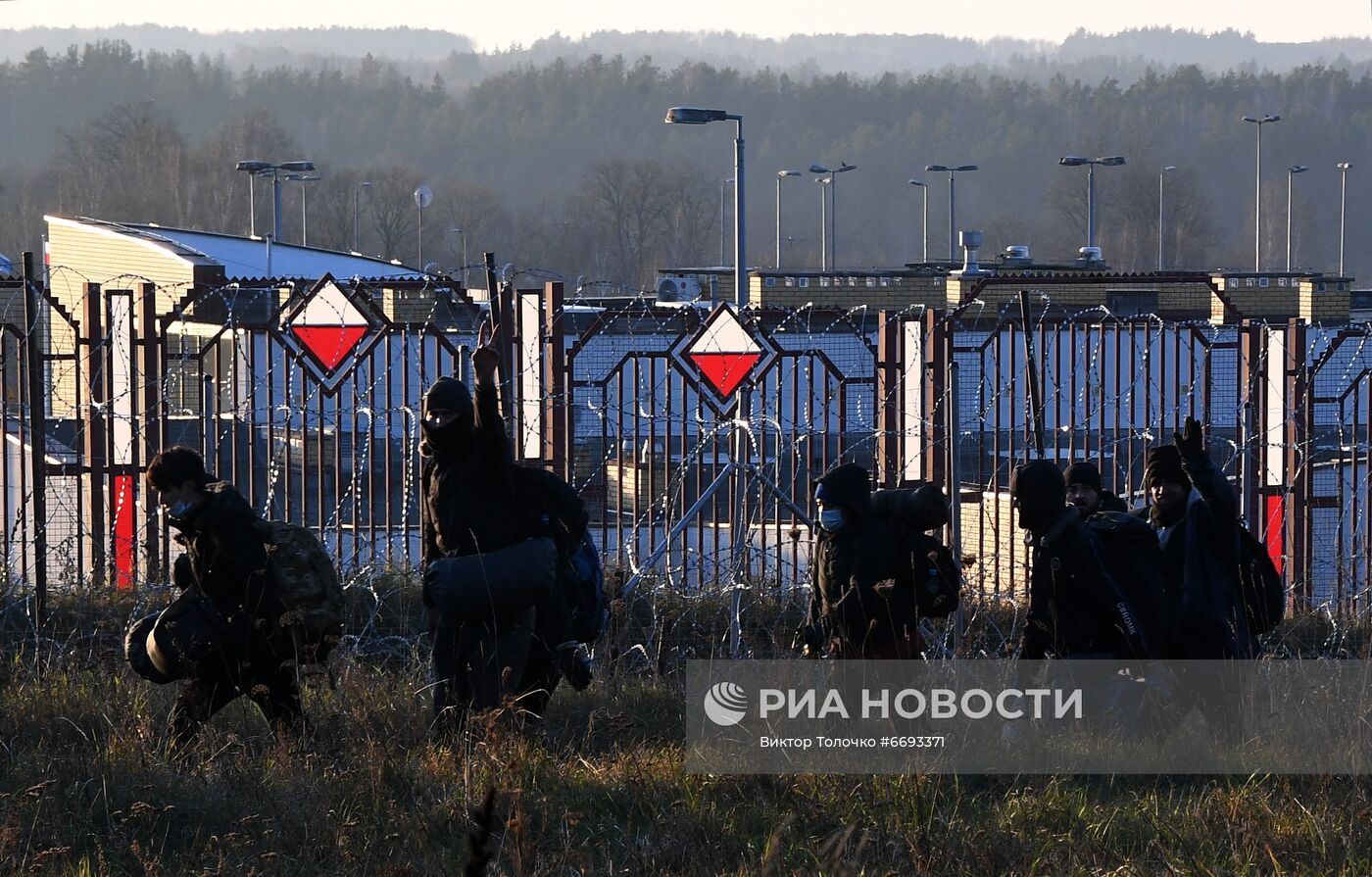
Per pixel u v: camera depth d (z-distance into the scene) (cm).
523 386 4306
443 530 2403
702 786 2236
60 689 2770
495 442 2398
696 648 3431
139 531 4412
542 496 2439
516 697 2427
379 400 7081
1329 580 4647
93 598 3794
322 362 4319
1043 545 2520
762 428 3931
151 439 4456
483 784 2142
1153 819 2109
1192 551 2512
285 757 2308
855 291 15125
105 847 1975
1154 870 1925
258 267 15062
